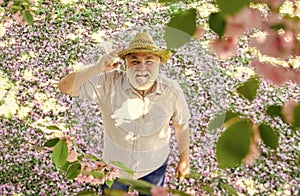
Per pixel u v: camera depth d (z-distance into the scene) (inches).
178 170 106.2
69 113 184.9
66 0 266.4
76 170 63.1
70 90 95.2
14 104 190.4
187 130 100.6
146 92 93.4
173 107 96.3
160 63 91.7
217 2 34.6
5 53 225.5
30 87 202.5
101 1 268.2
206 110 100.0
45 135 171.2
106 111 94.7
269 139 33.7
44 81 206.7
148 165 97.4
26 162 159.5
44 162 159.2
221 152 32.5
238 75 194.5
